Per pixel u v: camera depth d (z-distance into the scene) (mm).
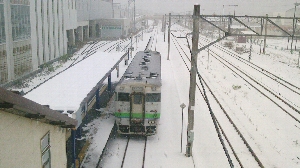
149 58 24359
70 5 46750
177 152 15164
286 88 27281
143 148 15586
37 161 6852
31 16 31516
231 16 12992
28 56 30797
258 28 76062
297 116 20141
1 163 5352
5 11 25875
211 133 17344
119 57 26797
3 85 25781
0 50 25203
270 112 20953
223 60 42469
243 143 15992
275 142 16250
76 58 42344
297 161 14273
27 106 5707
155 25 132625
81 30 62688
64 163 9039
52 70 33062
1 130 5309
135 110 16062
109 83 25438
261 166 13508
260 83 28984
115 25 72625
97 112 20531
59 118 7523
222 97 24391
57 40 39938
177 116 20172
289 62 42531
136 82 15992
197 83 28875
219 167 13656
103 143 15812
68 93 14656
